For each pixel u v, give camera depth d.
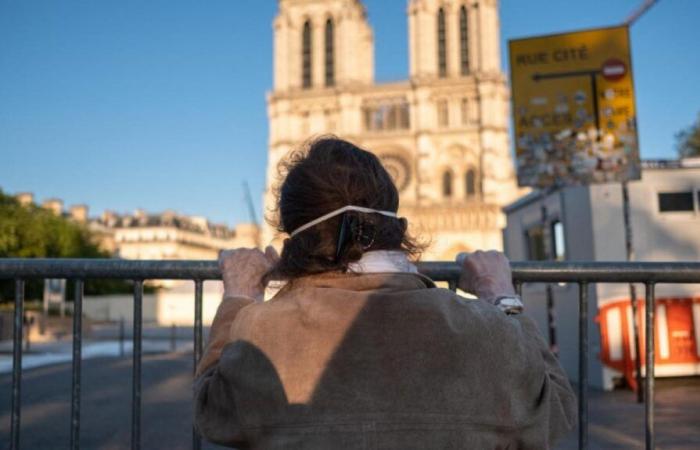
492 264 2.23
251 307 1.84
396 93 82.50
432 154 79.81
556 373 1.89
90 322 37.06
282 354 1.70
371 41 98.25
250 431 1.69
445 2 84.00
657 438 7.30
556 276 2.85
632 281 2.86
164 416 9.12
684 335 10.78
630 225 10.68
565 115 11.28
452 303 1.76
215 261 2.94
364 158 1.92
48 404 10.18
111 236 117.31
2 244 50.12
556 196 12.67
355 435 1.62
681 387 10.41
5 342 27.12
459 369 1.67
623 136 10.98
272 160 84.12
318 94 84.19
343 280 1.81
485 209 75.44
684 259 11.34
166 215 145.50
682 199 11.43
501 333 1.74
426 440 1.62
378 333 1.70
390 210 1.90
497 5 86.38
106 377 13.85
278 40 87.12
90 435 7.84
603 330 10.88
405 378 1.66
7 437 7.66
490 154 77.25
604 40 11.34
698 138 41.59
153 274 2.90
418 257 1.99
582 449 2.81
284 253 1.89
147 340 31.31
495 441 1.67
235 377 1.72
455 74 82.12
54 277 2.90
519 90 11.55
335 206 1.83
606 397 10.16
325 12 86.81
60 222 60.34
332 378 1.67
